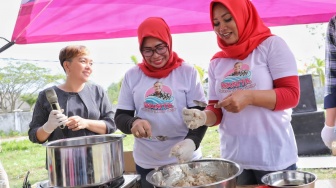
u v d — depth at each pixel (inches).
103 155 50.1
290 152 62.7
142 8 99.5
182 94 71.5
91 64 89.6
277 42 61.9
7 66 522.0
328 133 74.3
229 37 63.4
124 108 75.4
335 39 74.5
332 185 53.7
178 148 57.8
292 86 59.9
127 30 108.4
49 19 93.3
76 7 91.7
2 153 358.9
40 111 87.7
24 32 93.7
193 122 58.7
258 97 57.3
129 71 76.6
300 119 204.4
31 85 537.6
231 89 64.1
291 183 49.7
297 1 98.1
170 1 96.8
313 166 179.0
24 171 290.8
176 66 72.9
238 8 61.2
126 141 345.7
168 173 54.3
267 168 61.2
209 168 55.9
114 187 52.2
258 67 61.9
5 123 436.5
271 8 102.8
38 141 81.6
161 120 71.1
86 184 49.1
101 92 93.1
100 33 108.0
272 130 61.5
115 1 93.0
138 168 75.6
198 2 97.9
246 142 62.7
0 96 522.0
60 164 49.5
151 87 72.4
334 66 74.9
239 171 47.8
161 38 69.1
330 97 75.1
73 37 105.5
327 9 102.1
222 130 66.9
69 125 80.6
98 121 86.3
